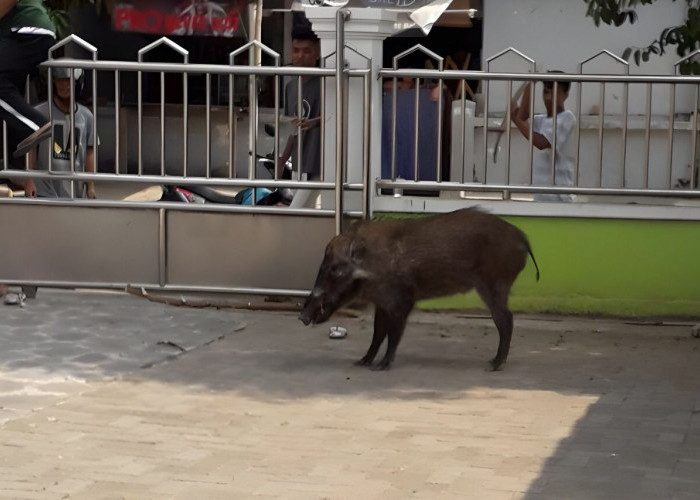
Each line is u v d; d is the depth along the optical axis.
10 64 10.00
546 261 9.90
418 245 8.30
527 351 8.98
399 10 11.90
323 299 8.39
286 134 12.55
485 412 7.25
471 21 15.38
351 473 6.01
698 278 9.76
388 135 10.46
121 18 16.67
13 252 10.18
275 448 6.46
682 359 8.73
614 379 8.13
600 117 9.58
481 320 10.02
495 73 9.55
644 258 9.80
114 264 10.10
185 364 8.43
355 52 9.73
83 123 10.52
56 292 10.62
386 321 8.46
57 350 8.67
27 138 10.10
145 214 10.01
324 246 9.86
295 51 10.76
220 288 9.99
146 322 9.65
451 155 10.60
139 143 9.94
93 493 5.68
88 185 10.96
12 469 6.04
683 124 13.87
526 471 6.03
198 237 9.99
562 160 10.46
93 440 6.58
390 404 7.45
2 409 7.17
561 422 7.02
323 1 10.28
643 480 5.87
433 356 8.82
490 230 8.34
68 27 13.91
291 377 8.14
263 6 16.69
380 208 9.90
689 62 11.70
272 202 10.73
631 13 12.32
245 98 16.59
